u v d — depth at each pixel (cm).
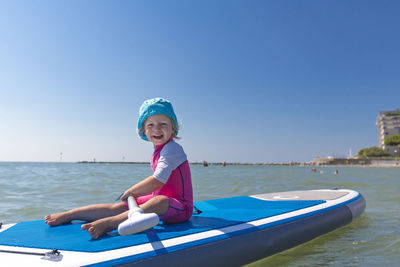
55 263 121
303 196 357
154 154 210
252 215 233
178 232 173
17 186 745
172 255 145
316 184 971
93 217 199
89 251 136
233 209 263
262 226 207
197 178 1320
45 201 491
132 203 174
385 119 8838
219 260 163
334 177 1566
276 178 1376
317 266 213
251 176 1581
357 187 847
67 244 146
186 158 209
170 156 198
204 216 226
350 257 231
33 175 1330
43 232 172
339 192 395
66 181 942
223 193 660
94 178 1123
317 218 261
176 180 202
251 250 185
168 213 187
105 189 687
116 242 149
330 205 303
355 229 318
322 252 243
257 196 360
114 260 129
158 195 194
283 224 224
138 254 137
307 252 243
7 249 138
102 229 160
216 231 181
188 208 202
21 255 131
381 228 322
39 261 123
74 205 453
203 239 166
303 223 241
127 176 1315
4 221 340
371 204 496
